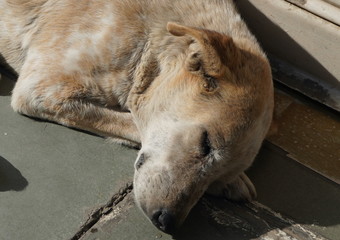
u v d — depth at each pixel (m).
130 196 1.23
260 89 1.22
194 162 1.19
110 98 1.30
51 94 1.29
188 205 1.19
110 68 1.29
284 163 1.33
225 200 1.26
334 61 1.40
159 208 1.18
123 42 1.28
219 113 1.20
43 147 1.27
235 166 1.22
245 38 1.29
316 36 1.39
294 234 1.23
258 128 1.22
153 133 1.23
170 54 1.27
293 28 1.41
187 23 1.30
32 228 1.18
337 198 1.29
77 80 1.29
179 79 1.24
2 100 1.33
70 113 1.29
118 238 1.19
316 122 1.40
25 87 1.30
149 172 1.20
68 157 1.27
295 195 1.29
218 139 1.19
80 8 1.30
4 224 1.18
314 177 1.32
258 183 1.30
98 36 1.29
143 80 1.28
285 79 1.44
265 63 1.24
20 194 1.21
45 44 1.31
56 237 1.18
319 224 1.25
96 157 1.28
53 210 1.20
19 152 1.26
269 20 1.43
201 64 1.21
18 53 1.35
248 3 1.44
